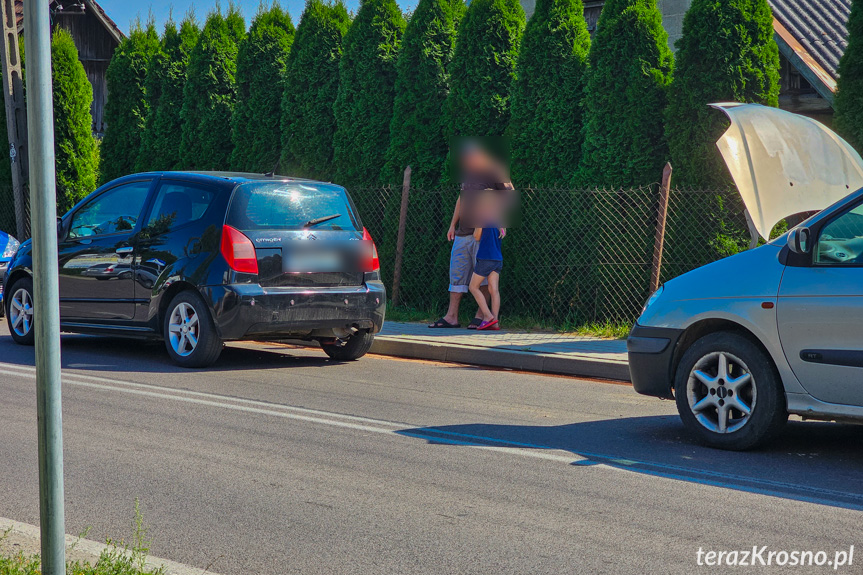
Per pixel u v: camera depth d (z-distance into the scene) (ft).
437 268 43.70
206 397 25.39
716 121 37.11
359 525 14.76
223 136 56.49
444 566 13.01
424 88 45.83
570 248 39.81
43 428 9.75
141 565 12.02
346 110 48.67
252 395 25.84
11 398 24.56
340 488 16.85
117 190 33.53
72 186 62.85
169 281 30.63
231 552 13.51
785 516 15.49
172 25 59.98
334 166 50.44
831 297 18.98
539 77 41.96
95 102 111.24
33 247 9.64
